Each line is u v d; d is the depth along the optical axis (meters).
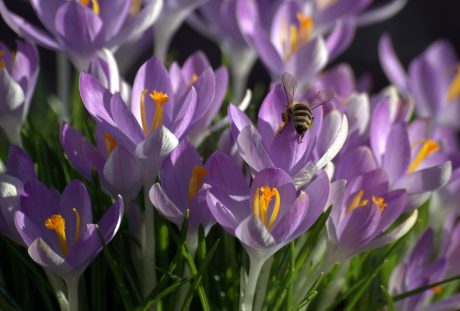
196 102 0.62
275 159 0.61
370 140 0.67
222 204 0.61
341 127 0.60
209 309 0.65
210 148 0.68
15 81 0.66
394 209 0.64
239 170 0.61
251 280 0.62
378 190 0.64
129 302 0.64
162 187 0.62
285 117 0.62
